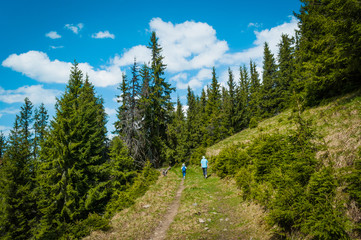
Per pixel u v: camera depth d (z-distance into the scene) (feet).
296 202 18.42
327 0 45.27
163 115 91.40
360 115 29.78
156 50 90.94
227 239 22.75
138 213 37.81
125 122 79.51
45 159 52.90
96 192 52.37
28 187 53.47
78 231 33.76
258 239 21.09
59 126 52.85
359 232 15.47
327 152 24.38
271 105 124.06
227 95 153.38
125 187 56.59
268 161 29.81
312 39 50.11
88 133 61.16
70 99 60.95
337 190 18.60
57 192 50.60
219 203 35.47
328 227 14.74
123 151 61.26
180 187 55.21
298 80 65.31
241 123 139.13
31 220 51.44
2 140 89.66
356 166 17.28
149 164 69.36
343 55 36.50
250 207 28.78
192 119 165.68
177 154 94.63
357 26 30.89
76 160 53.57
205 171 59.16
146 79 85.46
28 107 122.42
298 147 23.11
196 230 26.55
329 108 41.09
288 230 19.77
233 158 47.85
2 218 49.06
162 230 28.99
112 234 30.73
